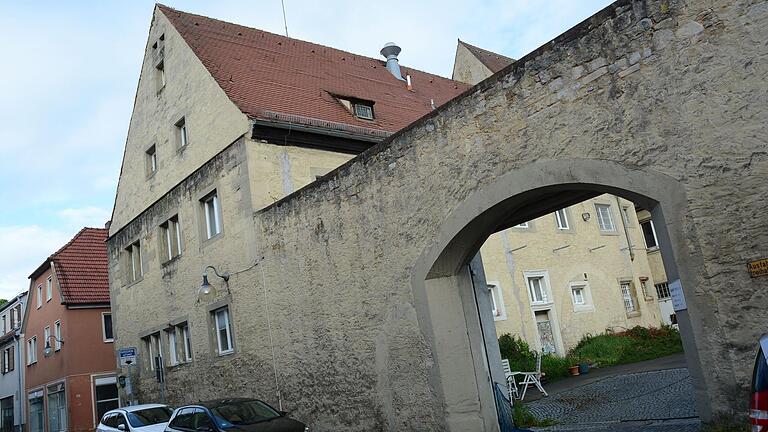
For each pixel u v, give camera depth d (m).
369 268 10.38
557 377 16.89
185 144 16.98
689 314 6.39
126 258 20.16
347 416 10.67
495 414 9.24
